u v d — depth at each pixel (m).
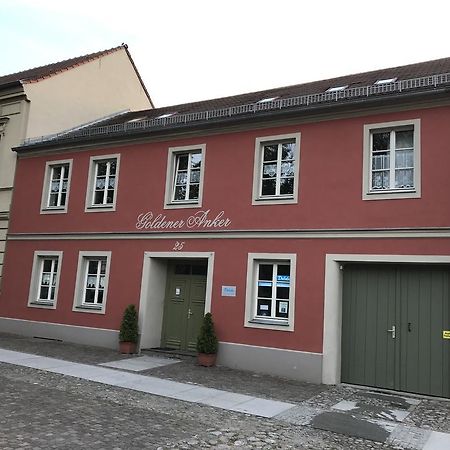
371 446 6.89
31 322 16.38
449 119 10.73
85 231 15.88
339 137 11.95
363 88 11.76
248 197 13.01
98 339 14.86
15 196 17.86
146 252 14.53
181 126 14.14
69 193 16.56
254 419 7.89
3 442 6.08
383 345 10.94
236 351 12.34
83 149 16.56
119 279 14.90
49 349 13.91
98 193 16.20
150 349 14.12
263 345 12.04
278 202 12.50
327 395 9.95
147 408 8.25
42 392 8.95
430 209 10.62
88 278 15.87
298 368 11.45
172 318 14.60
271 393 9.83
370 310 11.19
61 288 16.03
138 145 15.38
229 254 13.04
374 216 11.20
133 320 14.02
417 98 10.98
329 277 11.50
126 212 15.17
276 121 12.85
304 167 12.28
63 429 6.78
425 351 10.51
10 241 17.61
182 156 14.71
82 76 20.84
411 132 11.27
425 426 8.01
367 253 11.15
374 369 10.94
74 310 15.55
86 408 8.01
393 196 11.05
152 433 6.87
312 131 12.35
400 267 11.02
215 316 12.87
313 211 11.96
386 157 11.48
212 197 13.62
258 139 13.12
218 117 13.52
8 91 18.98
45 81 19.28
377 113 11.55
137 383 10.09
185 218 13.99
